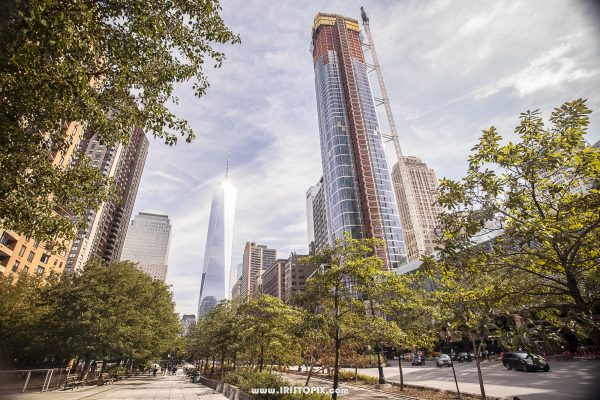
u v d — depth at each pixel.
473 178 6.22
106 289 29.53
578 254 5.51
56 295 28.62
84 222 9.98
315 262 13.39
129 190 148.88
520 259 6.23
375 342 12.69
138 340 35.34
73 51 6.18
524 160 5.70
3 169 7.66
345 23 155.88
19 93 6.90
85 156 9.84
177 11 8.78
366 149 124.75
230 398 18.75
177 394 22.19
